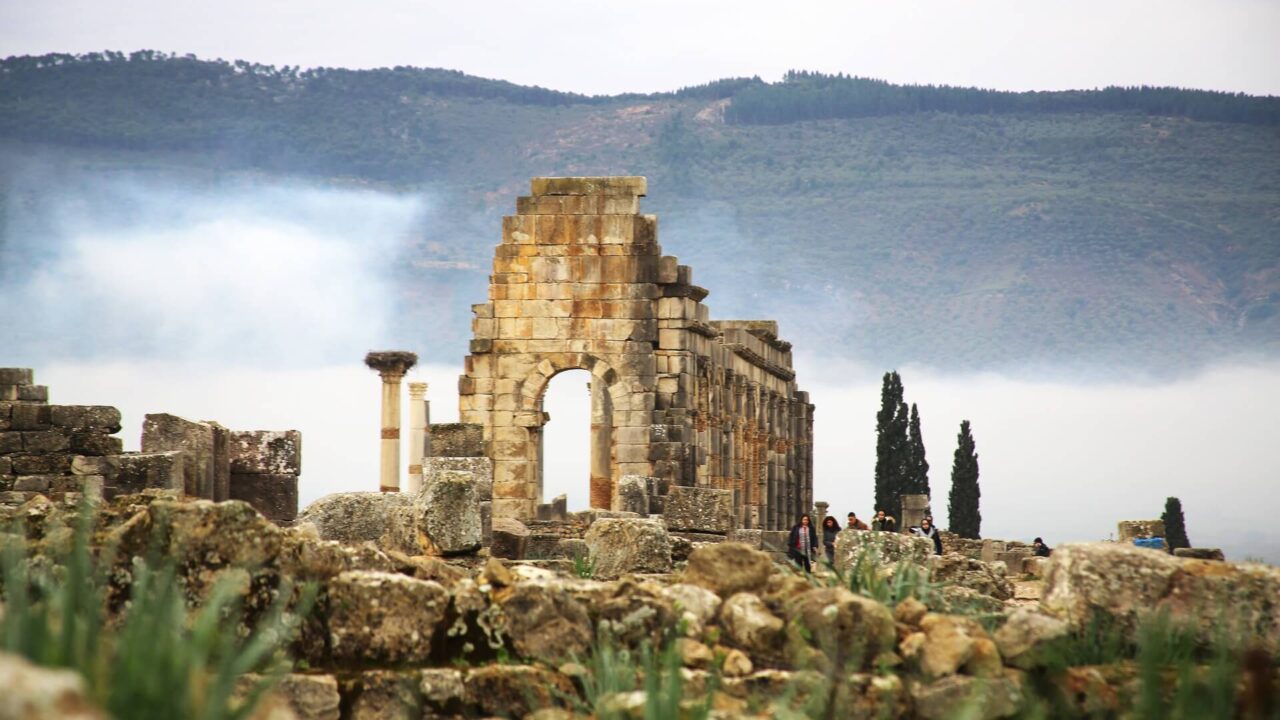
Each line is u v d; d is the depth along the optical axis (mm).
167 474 67125
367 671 32594
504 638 33750
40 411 69812
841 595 33188
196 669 23406
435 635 33500
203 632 24250
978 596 43250
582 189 118812
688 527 77688
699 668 32875
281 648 32281
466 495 52344
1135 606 35562
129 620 25984
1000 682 31938
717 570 36062
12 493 67438
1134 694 32281
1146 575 35844
